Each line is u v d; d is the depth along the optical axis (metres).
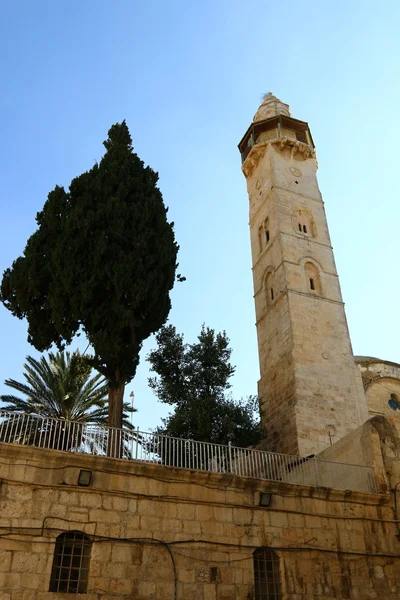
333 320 36.53
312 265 39.19
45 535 14.15
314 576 16.73
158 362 30.91
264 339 37.84
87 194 25.03
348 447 21.61
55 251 22.80
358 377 34.62
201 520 16.00
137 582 14.47
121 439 17.59
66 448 16.48
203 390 29.97
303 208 42.47
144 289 22.97
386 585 17.56
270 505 17.20
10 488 14.40
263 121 47.12
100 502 15.09
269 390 35.16
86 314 22.19
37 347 23.00
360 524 18.38
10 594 13.20
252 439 28.47
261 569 16.38
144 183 27.09
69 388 32.28
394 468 20.09
